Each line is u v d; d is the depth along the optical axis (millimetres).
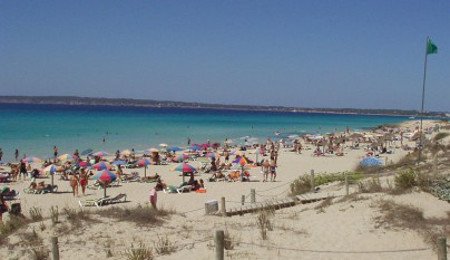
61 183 29328
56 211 15852
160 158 41312
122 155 40250
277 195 22312
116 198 22391
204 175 32781
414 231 12102
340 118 189000
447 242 11188
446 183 15555
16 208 17109
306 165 37938
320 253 11188
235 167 35375
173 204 21484
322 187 20875
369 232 12461
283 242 12195
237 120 130625
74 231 13148
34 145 50188
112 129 75375
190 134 72875
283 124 116688
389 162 31547
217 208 17828
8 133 61875
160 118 122188
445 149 31688
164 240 12633
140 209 15508
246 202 20688
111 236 12906
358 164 31812
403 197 15156
